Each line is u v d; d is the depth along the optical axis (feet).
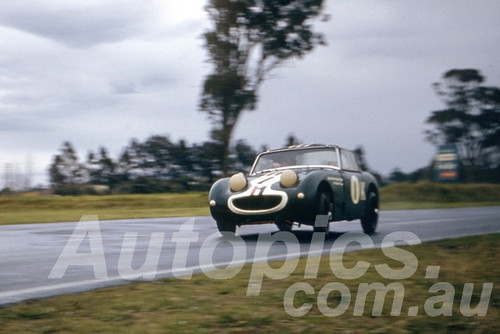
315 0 116.98
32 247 29.48
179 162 144.36
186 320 14.35
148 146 145.79
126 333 13.24
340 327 14.01
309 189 31.73
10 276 20.68
